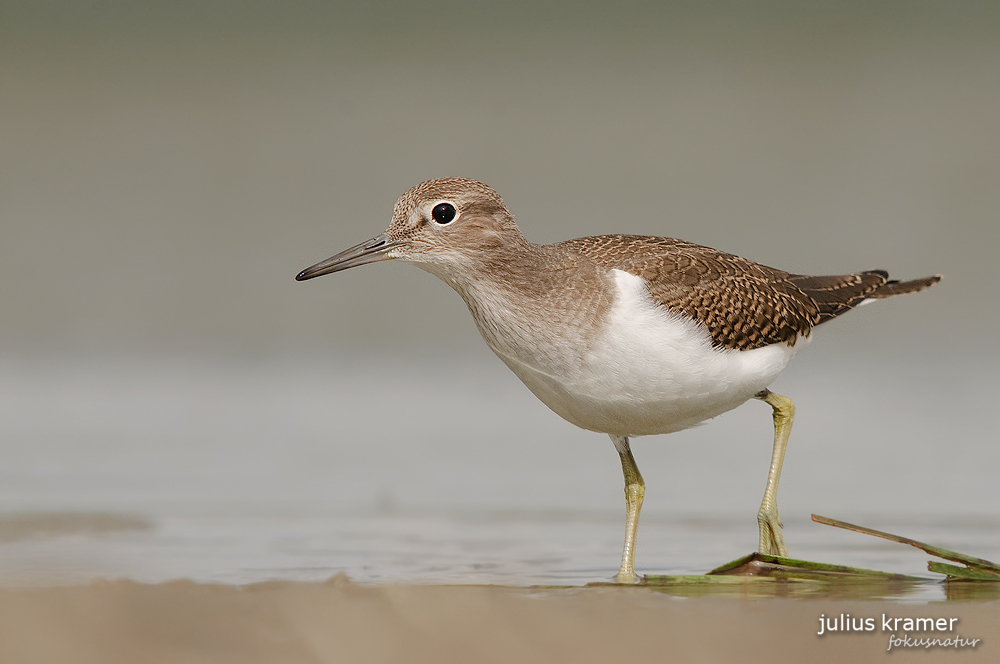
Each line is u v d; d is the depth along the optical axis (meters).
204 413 17.11
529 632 7.90
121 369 19.05
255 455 15.13
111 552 10.71
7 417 16.56
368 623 7.94
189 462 14.70
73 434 15.81
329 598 8.55
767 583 9.70
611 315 10.28
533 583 9.80
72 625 7.76
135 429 16.14
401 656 7.42
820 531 12.28
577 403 10.64
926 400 17.78
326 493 13.55
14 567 9.94
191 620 7.93
